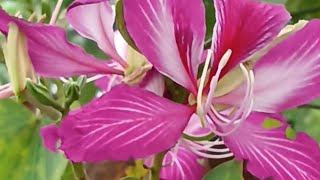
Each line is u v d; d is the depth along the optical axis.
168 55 0.33
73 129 0.30
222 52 0.34
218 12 0.33
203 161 0.39
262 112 0.35
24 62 0.32
